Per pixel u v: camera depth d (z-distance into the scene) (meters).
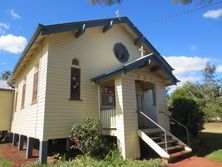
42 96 9.21
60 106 9.30
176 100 12.98
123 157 8.46
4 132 19.12
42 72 9.75
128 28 13.91
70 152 9.99
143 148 9.89
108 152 8.55
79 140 8.57
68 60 10.19
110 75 9.73
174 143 10.03
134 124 9.38
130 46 14.09
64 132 9.19
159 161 7.72
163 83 12.14
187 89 30.98
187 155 9.23
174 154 8.47
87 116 10.22
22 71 15.05
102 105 11.11
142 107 12.70
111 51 12.62
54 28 9.23
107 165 7.21
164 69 11.14
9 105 18.70
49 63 9.34
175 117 12.39
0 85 20.09
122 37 13.71
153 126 11.53
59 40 10.02
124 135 8.73
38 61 10.76
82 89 10.41
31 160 9.48
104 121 10.09
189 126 11.84
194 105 12.37
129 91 9.63
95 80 10.55
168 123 11.59
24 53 11.57
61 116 9.23
